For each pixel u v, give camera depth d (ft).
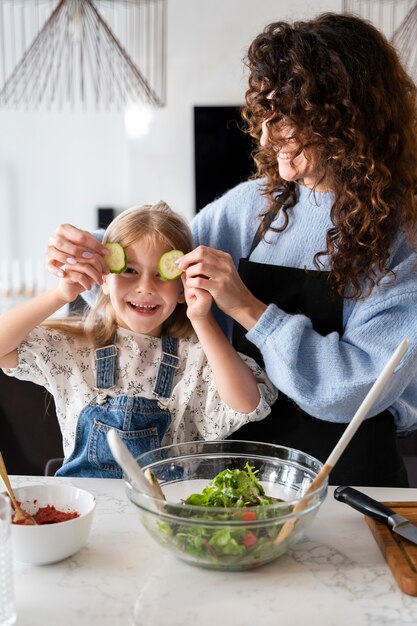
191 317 4.91
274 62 4.48
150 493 3.40
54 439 6.32
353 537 3.75
